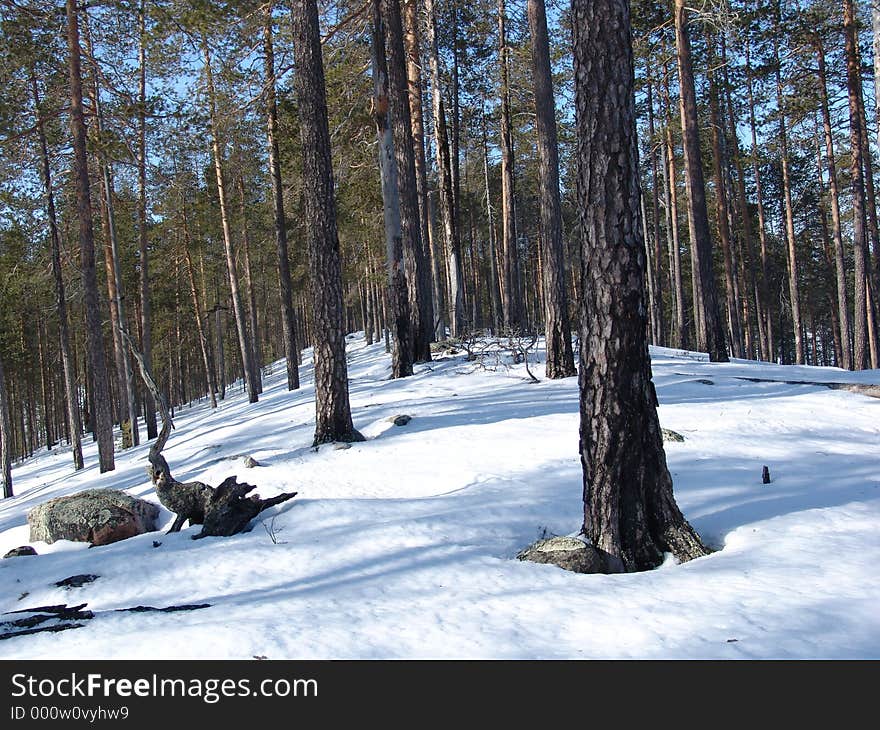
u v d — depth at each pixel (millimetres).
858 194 19234
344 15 17312
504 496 7660
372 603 4809
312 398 18203
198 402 41500
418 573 5547
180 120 17938
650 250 33969
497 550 6262
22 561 7223
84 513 8570
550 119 14523
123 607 5473
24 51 15430
